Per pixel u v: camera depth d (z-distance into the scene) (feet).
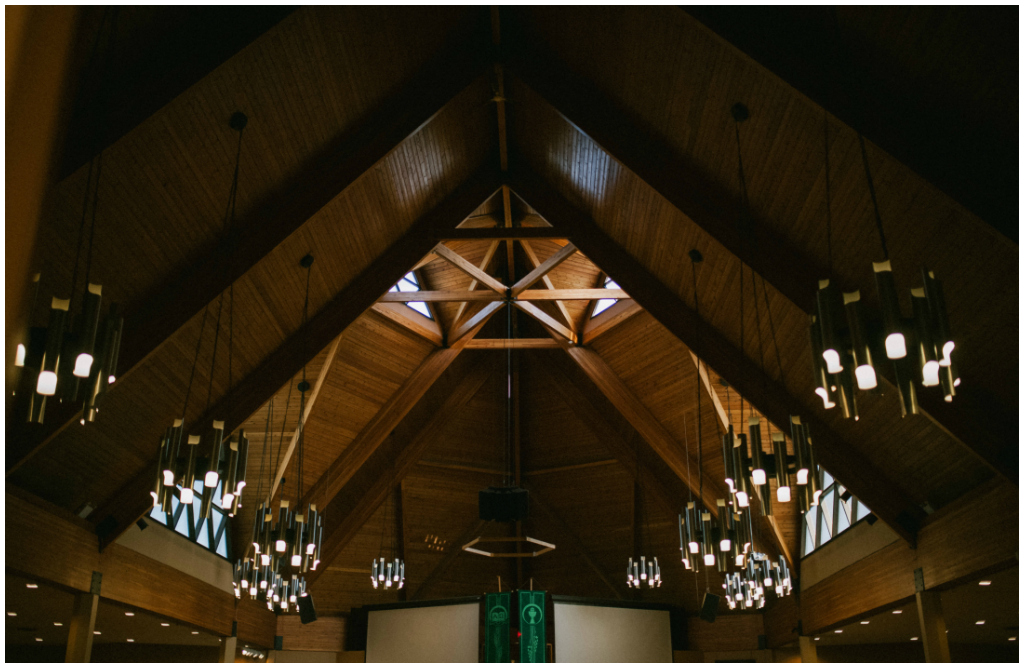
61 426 32.55
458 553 81.15
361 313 46.26
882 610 51.42
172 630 60.44
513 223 59.67
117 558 47.70
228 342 42.47
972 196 25.84
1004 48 23.40
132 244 33.42
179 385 42.52
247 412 44.88
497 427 76.69
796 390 46.03
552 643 72.43
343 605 77.87
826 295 23.84
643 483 72.13
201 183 33.96
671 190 37.91
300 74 33.45
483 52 40.98
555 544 82.23
